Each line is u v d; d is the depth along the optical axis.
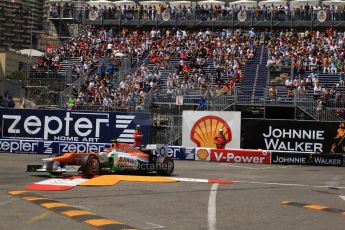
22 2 156.38
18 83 59.12
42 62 51.94
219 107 38.97
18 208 12.92
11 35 153.75
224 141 32.62
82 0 69.44
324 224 12.11
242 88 43.88
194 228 11.27
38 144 32.91
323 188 19.59
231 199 15.63
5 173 20.69
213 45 51.31
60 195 15.19
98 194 15.64
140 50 52.34
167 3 66.00
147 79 45.72
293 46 50.00
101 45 54.59
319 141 34.06
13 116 34.72
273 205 14.70
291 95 39.91
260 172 25.80
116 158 20.50
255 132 34.78
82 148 32.81
